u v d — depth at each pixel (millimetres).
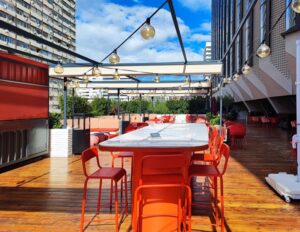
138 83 12914
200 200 3738
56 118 7613
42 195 3967
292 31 8570
